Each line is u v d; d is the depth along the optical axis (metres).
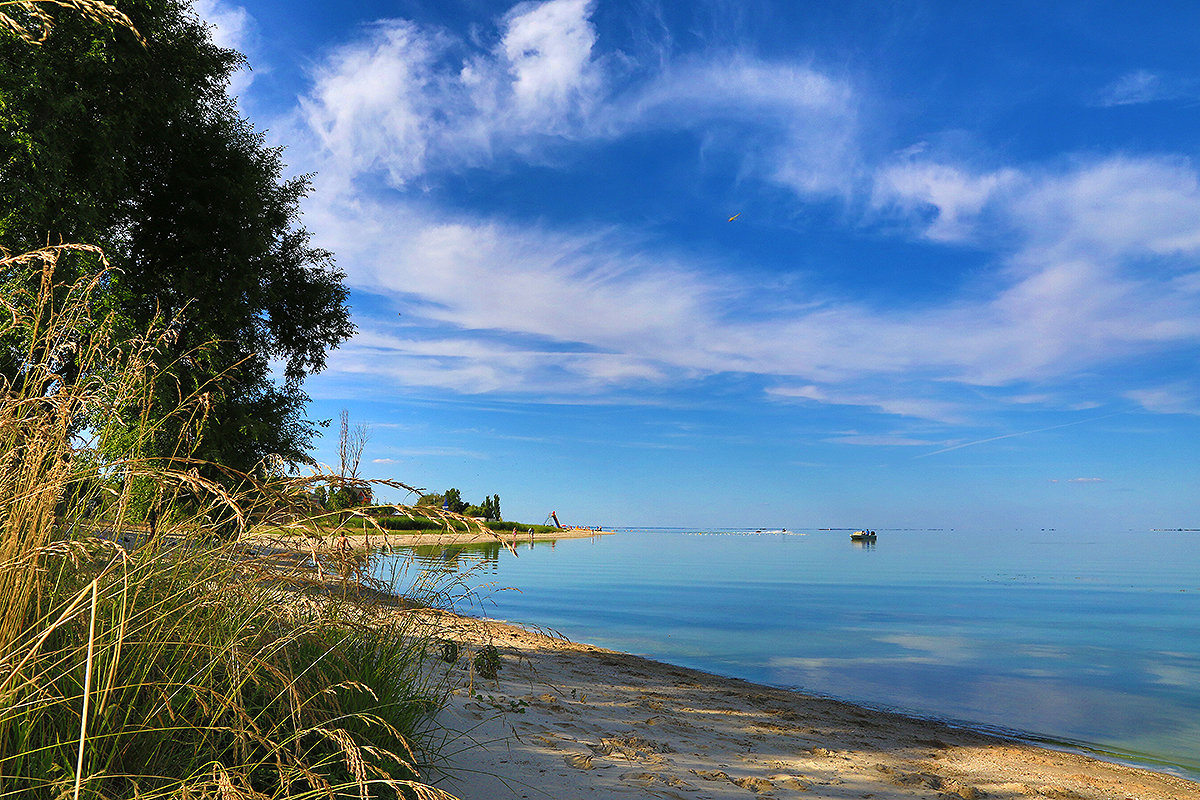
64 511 2.48
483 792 3.17
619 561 36.00
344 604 3.34
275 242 17.95
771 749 4.95
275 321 18.50
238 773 2.19
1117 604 19.33
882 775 4.53
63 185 11.28
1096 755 5.86
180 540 2.66
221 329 14.80
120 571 2.43
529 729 4.41
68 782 1.88
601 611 15.19
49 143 10.31
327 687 2.76
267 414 15.81
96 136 11.48
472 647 6.34
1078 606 18.72
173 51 13.54
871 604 18.23
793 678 8.84
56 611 2.32
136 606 2.44
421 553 3.83
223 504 2.54
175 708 2.42
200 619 2.63
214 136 15.62
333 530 3.11
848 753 5.08
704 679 7.96
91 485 2.52
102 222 12.31
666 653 10.37
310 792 2.23
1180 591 23.78
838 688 8.34
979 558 48.03
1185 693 8.52
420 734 3.56
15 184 9.75
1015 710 7.54
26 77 9.94
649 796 3.46
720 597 19.03
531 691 5.71
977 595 21.59
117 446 2.68
